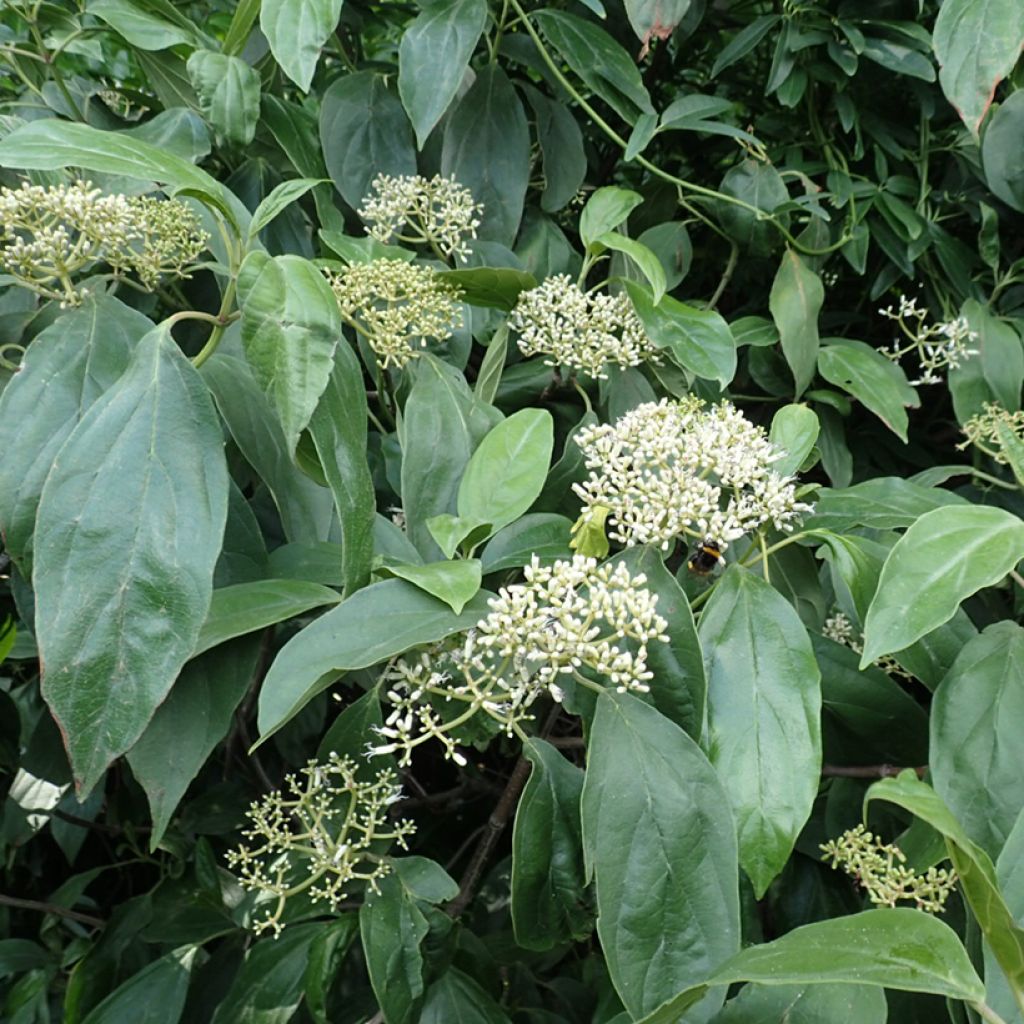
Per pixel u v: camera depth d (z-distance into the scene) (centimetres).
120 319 133
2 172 169
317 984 151
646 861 109
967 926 122
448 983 152
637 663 112
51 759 190
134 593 105
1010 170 210
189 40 195
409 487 150
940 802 92
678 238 220
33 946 214
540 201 225
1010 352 214
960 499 153
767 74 246
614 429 132
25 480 123
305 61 167
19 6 193
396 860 142
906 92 238
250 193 201
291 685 106
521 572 150
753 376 212
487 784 211
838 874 163
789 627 123
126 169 116
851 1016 111
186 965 175
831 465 210
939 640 141
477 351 212
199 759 117
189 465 111
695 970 106
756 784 117
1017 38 176
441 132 218
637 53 237
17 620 192
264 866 188
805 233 216
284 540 175
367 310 162
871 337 250
